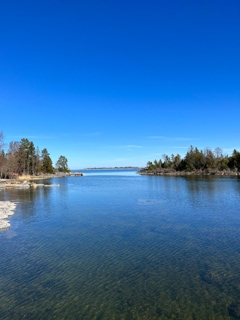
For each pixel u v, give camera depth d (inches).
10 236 751.7
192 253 606.9
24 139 4805.6
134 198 1565.0
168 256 589.9
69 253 611.8
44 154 5738.2
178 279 478.0
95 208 1219.2
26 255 599.5
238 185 2287.2
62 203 1402.6
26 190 2241.6
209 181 2869.1
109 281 472.1
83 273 504.4
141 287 450.0
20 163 4483.3
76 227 853.8
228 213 1055.6
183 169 5580.7
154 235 754.8
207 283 461.1
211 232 778.2
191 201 1392.7
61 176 5831.7
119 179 4224.9
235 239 707.4
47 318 364.8
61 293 431.2
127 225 874.8
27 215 1060.5
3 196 1764.3
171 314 373.4
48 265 542.6
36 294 428.5
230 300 406.6
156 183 2864.2
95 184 2967.5
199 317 366.3
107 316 369.4
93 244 677.3
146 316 369.1
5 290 441.1
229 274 494.0
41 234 772.0
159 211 1119.6
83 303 402.0
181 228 828.6
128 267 532.1
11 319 362.6
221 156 5526.6
